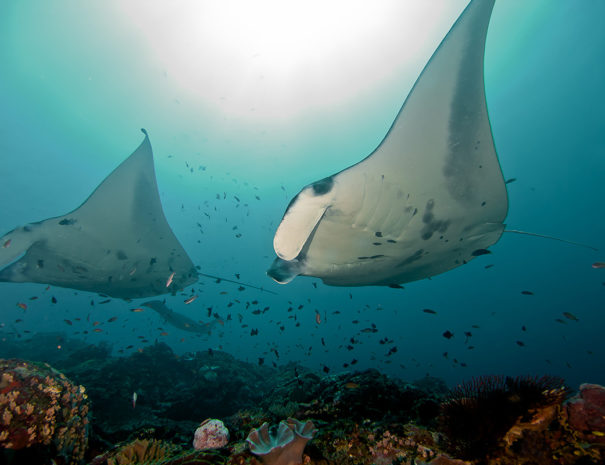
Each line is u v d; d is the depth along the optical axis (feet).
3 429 5.75
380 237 9.37
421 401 9.05
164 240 17.13
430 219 9.62
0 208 78.43
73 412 7.25
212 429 7.66
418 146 8.58
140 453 7.57
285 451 5.80
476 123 8.68
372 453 6.73
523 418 5.61
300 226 7.88
